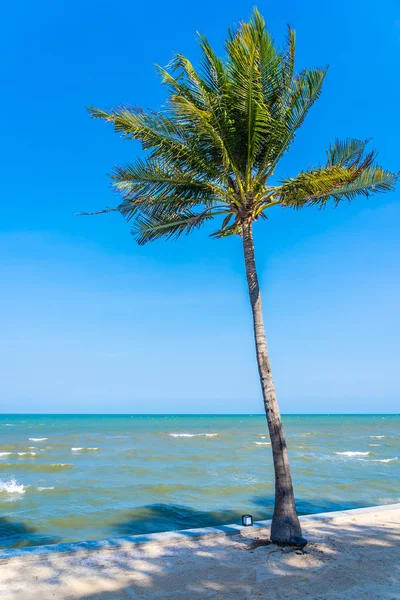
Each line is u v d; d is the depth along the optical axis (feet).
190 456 108.58
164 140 25.34
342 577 19.45
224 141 25.73
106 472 82.28
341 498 58.54
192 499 57.98
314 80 25.21
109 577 19.70
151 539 24.66
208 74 24.90
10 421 426.92
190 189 27.73
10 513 51.08
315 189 25.54
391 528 27.12
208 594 17.85
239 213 27.27
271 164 26.86
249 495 60.54
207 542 24.80
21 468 87.97
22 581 19.30
